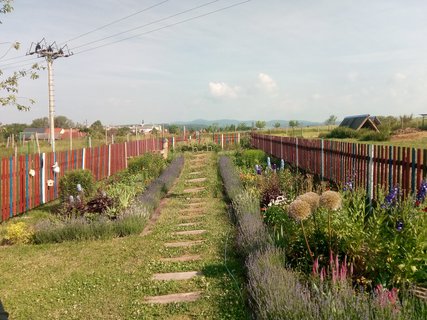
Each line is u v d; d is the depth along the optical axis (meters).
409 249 4.45
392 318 3.24
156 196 12.09
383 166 8.21
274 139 22.83
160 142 32.78
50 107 29.98
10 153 26.59
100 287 5.71
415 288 4.29
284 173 12.63
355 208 5.52
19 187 11.10
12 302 5.27
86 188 11.67
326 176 12.41
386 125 44.19
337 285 4.09
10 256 7.32
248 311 4.56
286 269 5.07
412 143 29.91
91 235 8.41
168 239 8.12
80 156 15.66
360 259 4.81
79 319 4.75
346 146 10.41
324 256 5.15
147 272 6.21
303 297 3.74
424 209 5.03
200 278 5.80
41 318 4.80
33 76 10.98
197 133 38.50
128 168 19.09
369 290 4.46
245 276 5.71
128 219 8.88
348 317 3.30
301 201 4.97
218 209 10.87
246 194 9.77
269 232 6.54
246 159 20.47
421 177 6.93
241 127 64.00
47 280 6.07
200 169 20.30
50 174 13.04
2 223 10.19
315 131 61.25
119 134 54.38
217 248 7.25
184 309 4.83
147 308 4.93
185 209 11.29
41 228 8.52
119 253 7.30
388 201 5.70
